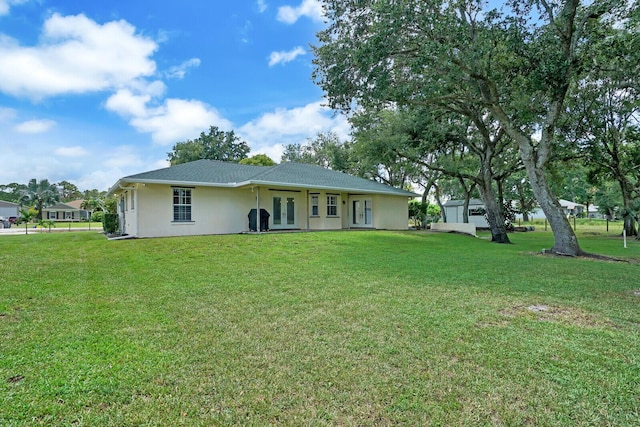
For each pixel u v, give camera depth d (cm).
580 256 1118
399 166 2255
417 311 476
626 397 263
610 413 244
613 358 330
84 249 1047
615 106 1778
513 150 1983
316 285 633
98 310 472
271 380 287
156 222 1430
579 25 1055
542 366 313
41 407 245
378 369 307
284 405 252
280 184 1547
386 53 1002
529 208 3825
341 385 280
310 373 299
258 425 230
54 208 5741
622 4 966
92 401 254
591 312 477
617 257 1122
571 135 1812
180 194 1492
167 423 231
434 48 936
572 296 564
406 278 700
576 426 230
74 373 293
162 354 333
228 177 1647
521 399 261
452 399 261
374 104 1184
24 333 383
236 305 502
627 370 305
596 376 295
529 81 1081
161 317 445
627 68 1154
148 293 568
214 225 1573
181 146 4303
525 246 1480
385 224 2069
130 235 1504
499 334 391
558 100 1121
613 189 3052
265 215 1598
